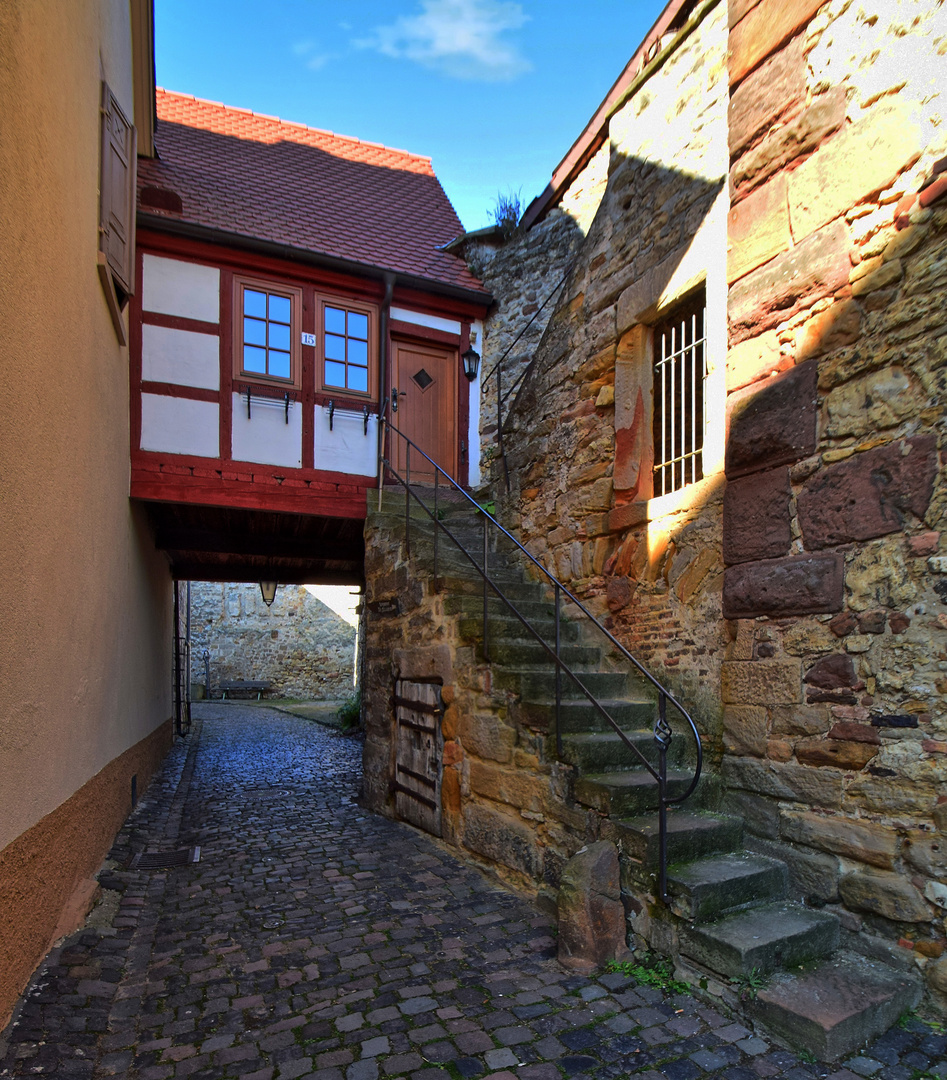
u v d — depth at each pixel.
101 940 3.23
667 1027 2.61
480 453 7.68
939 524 2.81
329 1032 2.58
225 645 20.17
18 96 2.55
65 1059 2.33
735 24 3.96
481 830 4.41
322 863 4.56
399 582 5.75
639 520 4.67
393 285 7.10
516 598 5.49
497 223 8.11
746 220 3.80
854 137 3.25
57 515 3.20
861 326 3.16
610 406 5.16
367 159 9.89
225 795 6.79
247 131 9.25
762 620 3.53
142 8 5.75
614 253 5.19
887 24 3.14
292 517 6.93
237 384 6.41
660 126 4.77
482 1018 2.67
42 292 2.90
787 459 3.45
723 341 4.04
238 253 6.49
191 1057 2.43
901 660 2.90
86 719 3.83
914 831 2.81
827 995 2.58
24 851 2.65
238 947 3.30
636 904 3.17
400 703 5.60
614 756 3.78
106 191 4.20
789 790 3.30
